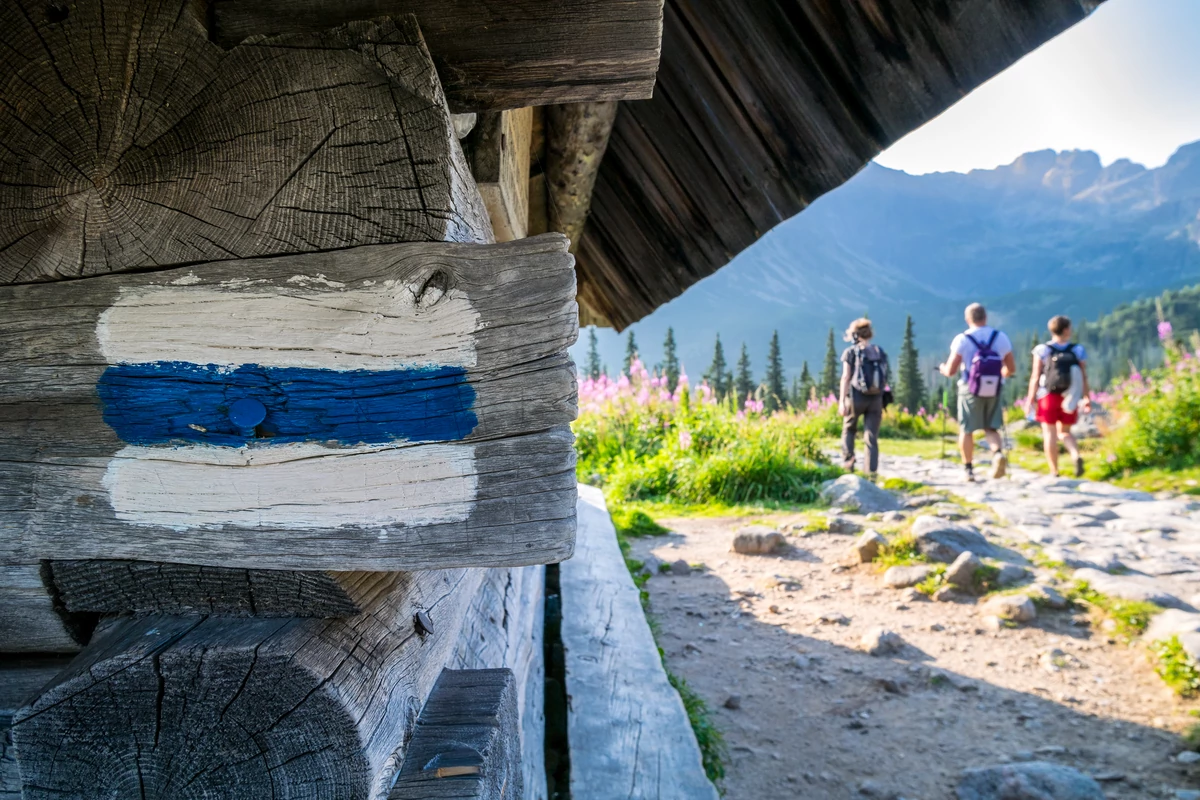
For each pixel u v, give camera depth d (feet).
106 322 4.32
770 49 8.44
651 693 11.92
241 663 3.91
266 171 4.21
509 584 10.74
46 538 4.46
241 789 3.94
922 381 242.37
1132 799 11.02
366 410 4.25
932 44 7.47
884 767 12.15
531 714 10.16
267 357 4.26
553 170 11.98
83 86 4.20
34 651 4.99
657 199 12.08
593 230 14.88
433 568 4.31
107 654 4.06
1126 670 14.58
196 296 4.27
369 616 4.63
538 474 4.20
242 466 4.32
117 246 4.28
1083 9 6.78
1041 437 42.78
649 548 23.80
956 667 15.16
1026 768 11.18
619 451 36.47
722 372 229.25
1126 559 19.86
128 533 4.42
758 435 33.09
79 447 4.40
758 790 11.59
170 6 4.15
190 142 4.22
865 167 8.86
